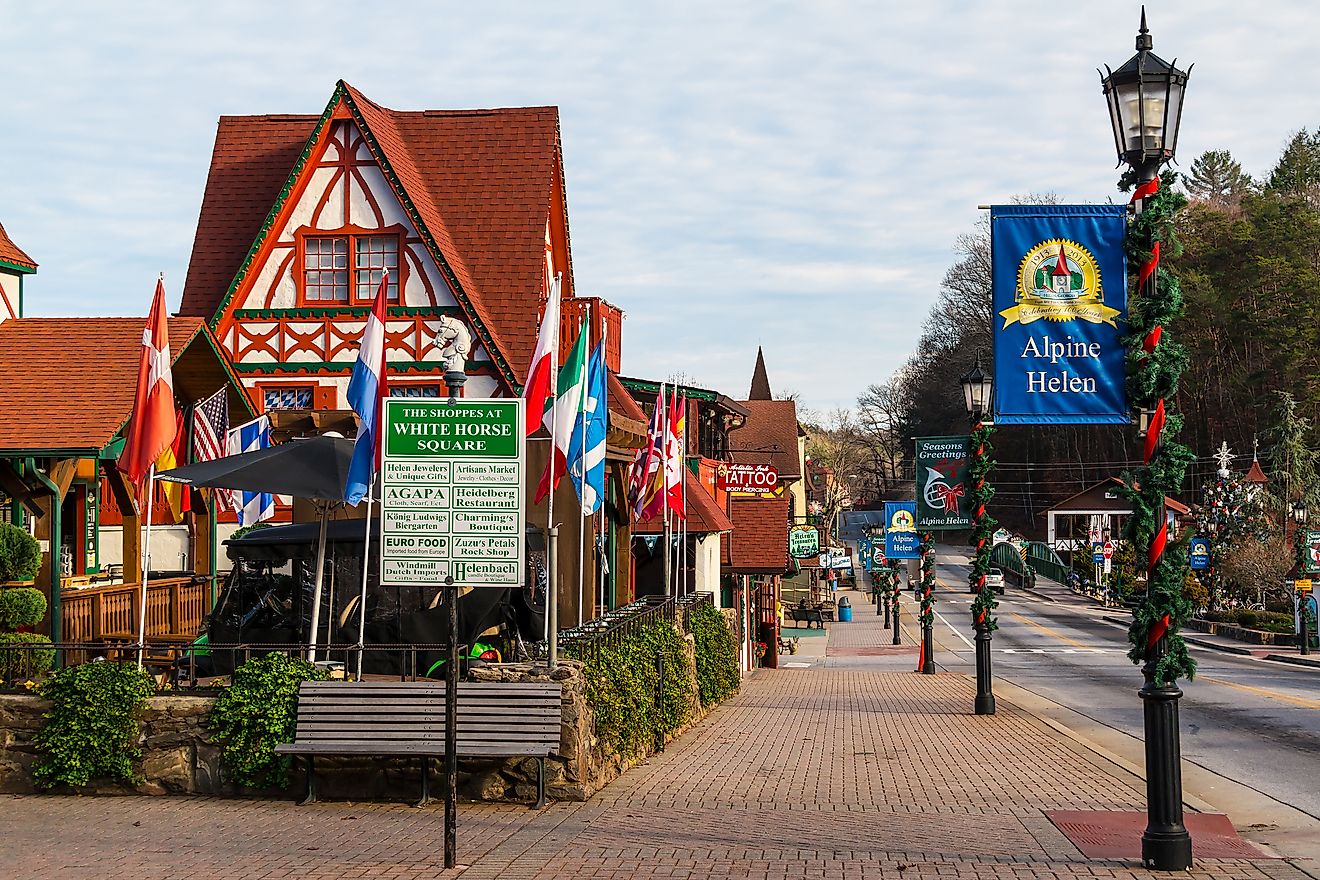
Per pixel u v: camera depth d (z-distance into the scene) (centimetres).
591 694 1452
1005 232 1173
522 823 1210
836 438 15638
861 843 1153
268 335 2778
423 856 1059
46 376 1914
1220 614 6141
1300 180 9812
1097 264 1168
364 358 1384
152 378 1437
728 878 998
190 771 1330
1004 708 2639
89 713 1328
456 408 1060
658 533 3281
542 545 1847
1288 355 7825
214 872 995
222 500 2419
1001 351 1169
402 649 1354
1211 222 8769
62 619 1792
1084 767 1708
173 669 1541
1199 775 1703
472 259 2853
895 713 2538
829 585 9100
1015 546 10544
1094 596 8112
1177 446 1091
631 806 1323
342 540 1596
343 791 1316
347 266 2780
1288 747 1980
